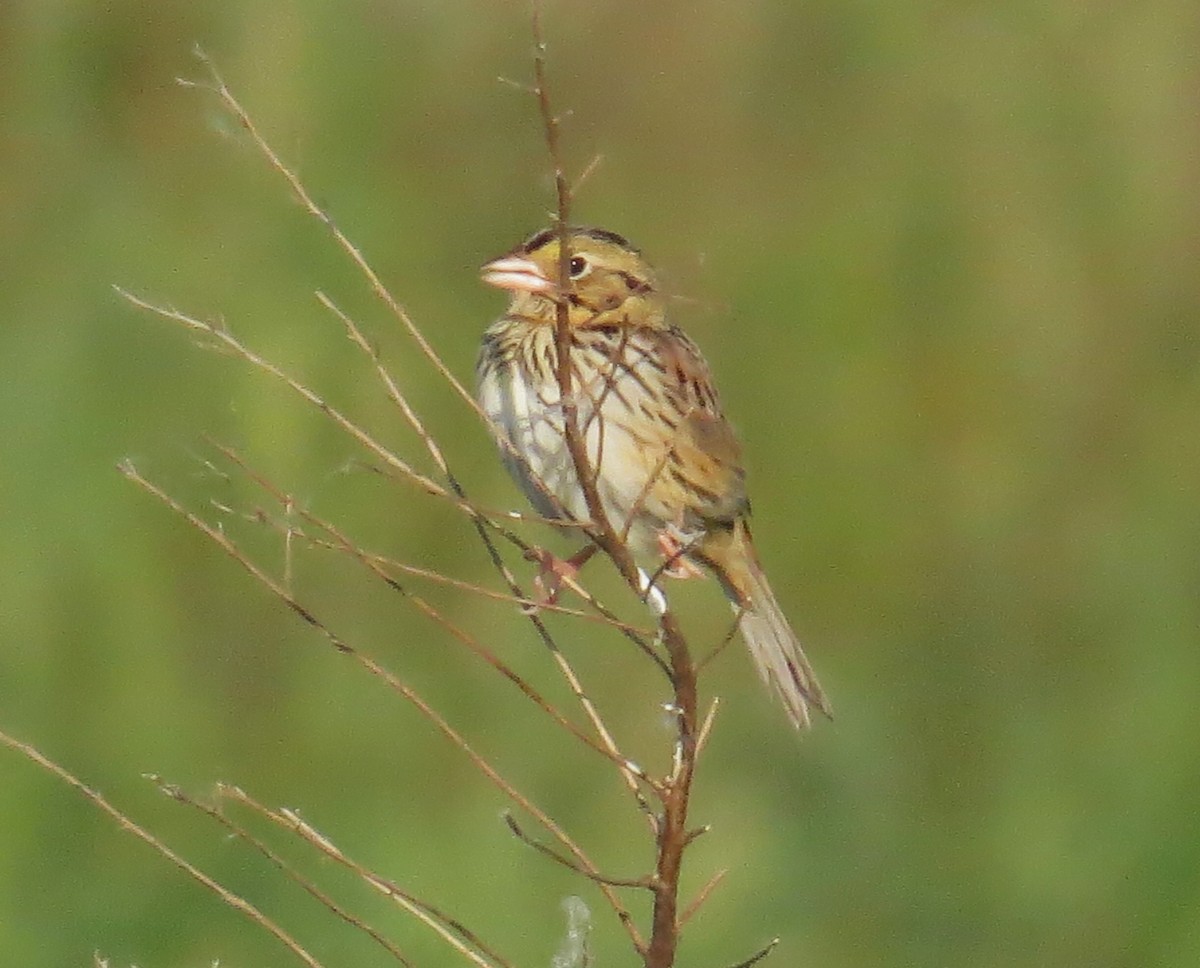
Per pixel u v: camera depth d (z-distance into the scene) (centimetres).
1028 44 1620
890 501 1430
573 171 1534
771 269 1520
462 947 605
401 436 1272
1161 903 1127
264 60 1462
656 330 852
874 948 1112
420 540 1236
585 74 1560
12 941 1030
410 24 1499
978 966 1109
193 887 1060
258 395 1257
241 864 1076
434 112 1493
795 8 1591
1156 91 1606
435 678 1193
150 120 1457
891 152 1592
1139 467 1461
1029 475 1452
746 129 1577
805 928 1116
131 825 627
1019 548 1406
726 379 1477
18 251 1377
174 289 1338
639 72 1573
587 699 599
